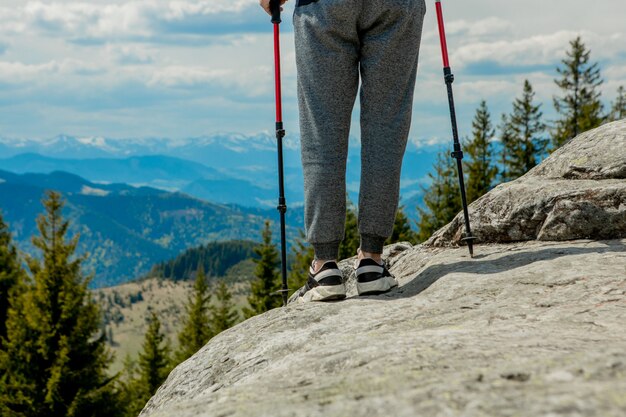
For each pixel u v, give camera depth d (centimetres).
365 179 338
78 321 2111
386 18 319
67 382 2091
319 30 319
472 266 345
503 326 215
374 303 308
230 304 5312
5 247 2598
